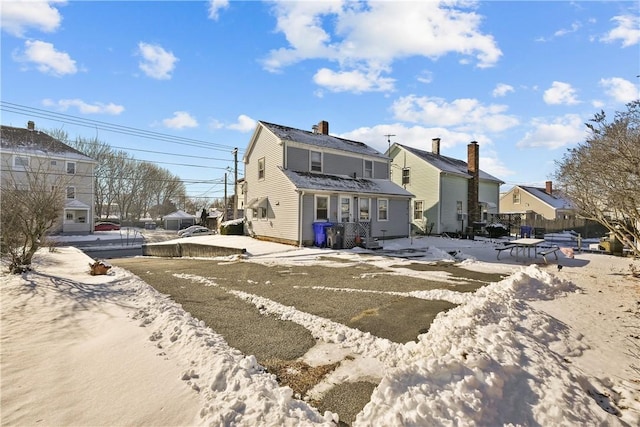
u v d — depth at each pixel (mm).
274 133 18781
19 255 8602
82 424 2582
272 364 3738
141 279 8875
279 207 18234
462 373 3084
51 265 10398
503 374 3195
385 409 2678
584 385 3369
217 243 18078
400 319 5277
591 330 4840
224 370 3332
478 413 2629
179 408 2805
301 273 9703
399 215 21656
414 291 7164
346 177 20750
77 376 3330
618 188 6828
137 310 5668
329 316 5457
